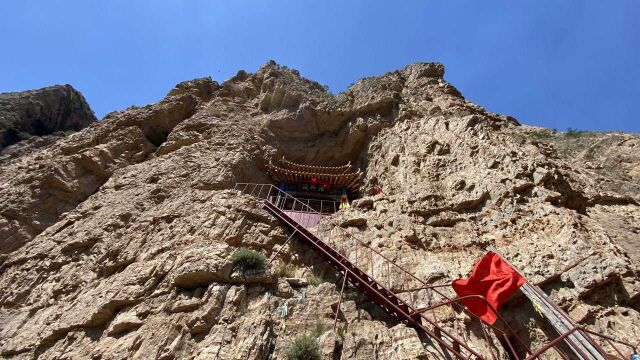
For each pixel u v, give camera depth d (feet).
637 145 67.62
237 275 36.45
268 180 71.00
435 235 43.16
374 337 30.66
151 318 33.22
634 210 48.62
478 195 45.96
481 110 80.94
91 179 64.64
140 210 52.54
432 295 35.14
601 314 28.60
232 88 90.63
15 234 53.11
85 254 46.34
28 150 96.43
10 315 39.88
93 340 33.32
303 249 44.83
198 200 51.65
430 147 60.64
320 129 80.28
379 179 64.03
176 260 39.24
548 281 32.17
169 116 80.28
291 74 97.66
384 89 83.92
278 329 32.12
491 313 29.78
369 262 41.32
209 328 31.50
